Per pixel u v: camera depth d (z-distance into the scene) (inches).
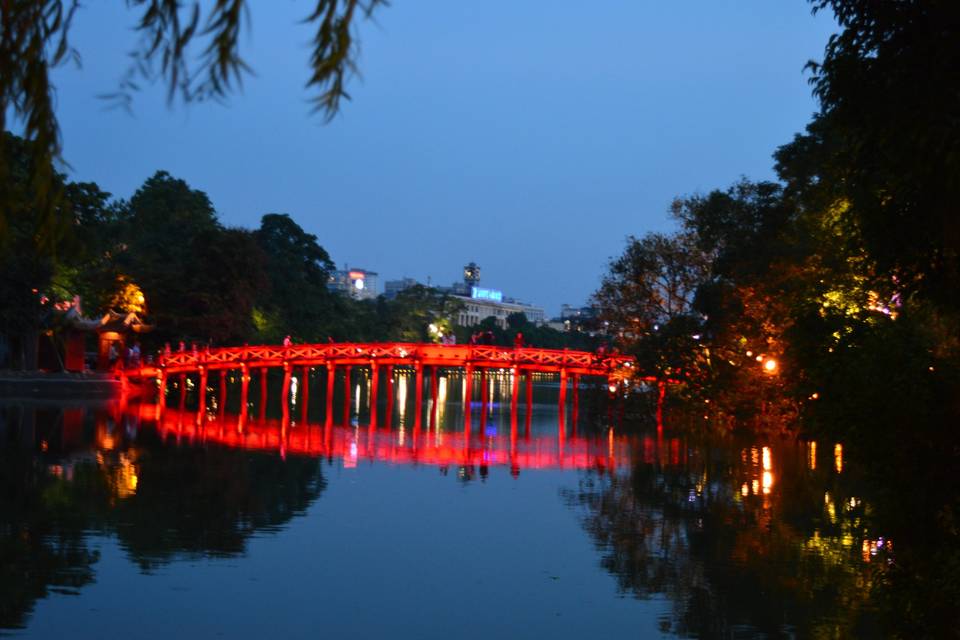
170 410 2194.9
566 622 573.9
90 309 2630.4
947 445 350.6
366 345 2175.2
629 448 1556.3
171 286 2869.1
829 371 391.2
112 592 614.2
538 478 1195.3
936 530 356.2
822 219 1134.4
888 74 323.6
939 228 330.3
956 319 380.5
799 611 591.2
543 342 7480.3
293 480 1139.9
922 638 354.6
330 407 2053.4
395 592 637.3
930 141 301.0
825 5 344.8
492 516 921.5
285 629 548.4
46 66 107.7
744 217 1715.1
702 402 1809.8
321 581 660.7
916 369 357.1
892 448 356.2
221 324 2824.8
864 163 370.3
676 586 655.8
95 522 834.8
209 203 3764.8
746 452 1477.6
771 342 1574.8
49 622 547.5
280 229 4220.0
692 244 1951.3
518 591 643.5
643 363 1840.6
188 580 652.1
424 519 900.0
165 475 1138.0
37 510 879.1
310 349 2178.9
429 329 5836.6
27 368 2242.9
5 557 696.4
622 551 767.7
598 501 1013.8
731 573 689.0
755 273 1587.1
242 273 2918.3
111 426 1713.8
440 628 557.9
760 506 976.9
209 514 894.4
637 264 1973.4
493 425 2055.9
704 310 1721.2
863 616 579.2
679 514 932.0
